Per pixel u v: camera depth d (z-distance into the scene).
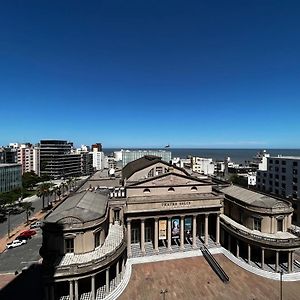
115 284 54.03
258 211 63.53
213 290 53.09
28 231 91.00
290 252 58.81
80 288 52.06
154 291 52.72
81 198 62.84
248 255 62.69
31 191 185.88
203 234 79.06
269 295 51.06
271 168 132.62
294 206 114.62
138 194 71.44
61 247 51.03
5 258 72.12
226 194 77.00
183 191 74.38
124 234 60.53
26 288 55.09
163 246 72.12
